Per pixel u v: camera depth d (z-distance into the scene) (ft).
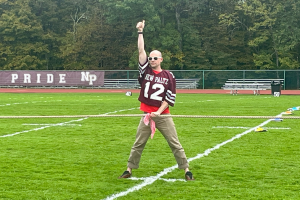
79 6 186.60
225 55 161.79
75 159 26.20
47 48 178.50
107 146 30.71
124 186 20.08
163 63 154.20
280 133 36.11
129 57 164.76
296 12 145.07
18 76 125.90
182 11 165.48
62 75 125.08
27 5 172.45
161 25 162.30
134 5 154.10
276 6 151.53
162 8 161.17
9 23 169.78
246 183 20.53
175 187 19.85
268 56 157.79
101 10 171.63
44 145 31.04
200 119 46.75
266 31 156.76
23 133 36.96
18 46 172.65
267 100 79.71
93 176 21.98
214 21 168.04
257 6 158.40
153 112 20.34
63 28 186.19
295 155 27.09
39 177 21.76
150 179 21.33
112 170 23.31
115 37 166.09
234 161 25.35
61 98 86.69
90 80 124.67
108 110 58.54
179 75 130.72
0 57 174.09
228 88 106.52
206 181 20.90
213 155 27.17
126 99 83.41
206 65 164.55
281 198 18.12
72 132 37.55
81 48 167.32
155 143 31.58
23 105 67.31
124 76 131.54
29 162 25.26
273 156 26.78
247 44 164.96
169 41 153.89
